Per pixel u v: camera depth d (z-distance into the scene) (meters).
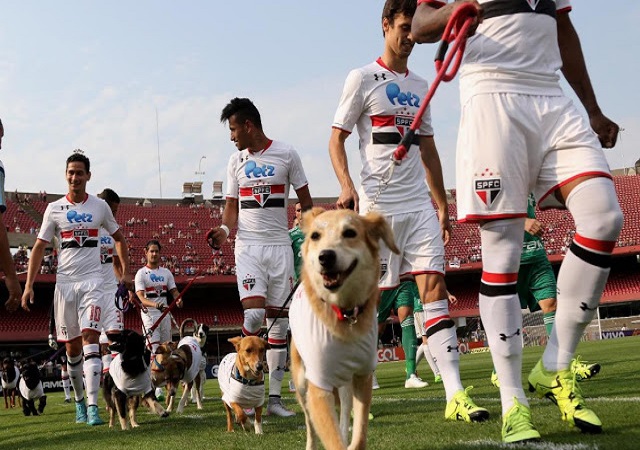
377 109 5.80
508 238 4.16
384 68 5.87
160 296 12.14
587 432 3.99
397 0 5.72
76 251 8.55
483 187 4.11
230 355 6.40
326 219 3.99
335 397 4.78
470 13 3.94
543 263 8.06
